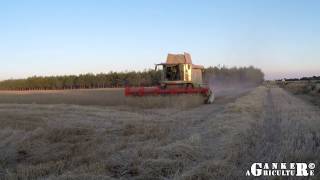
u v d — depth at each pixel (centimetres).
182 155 1059
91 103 3362
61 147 1314
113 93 4409
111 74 10331
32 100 3947
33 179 945
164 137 1427
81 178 873
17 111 2564
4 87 12162
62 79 11219
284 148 1125
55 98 3981
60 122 1888
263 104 3081
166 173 938
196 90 3133
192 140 1225
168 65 3294
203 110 2638
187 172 897
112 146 1264
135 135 1495
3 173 1009
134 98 3067
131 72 9725
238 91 6166
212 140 1326
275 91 6281
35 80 11569
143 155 1073
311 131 1490
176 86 3294
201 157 1070
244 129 1502
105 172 952
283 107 2741
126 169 970
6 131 1598
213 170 905
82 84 10862
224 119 1878
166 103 2895
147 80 8506
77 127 1652
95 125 1788
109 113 2412
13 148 1279
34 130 1625
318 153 1063
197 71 3591
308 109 2544
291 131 1487
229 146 1166
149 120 2012
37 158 1186
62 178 877
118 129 1661
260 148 1157
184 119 2069
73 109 2702
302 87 7231
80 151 1238
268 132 1501
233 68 9344
